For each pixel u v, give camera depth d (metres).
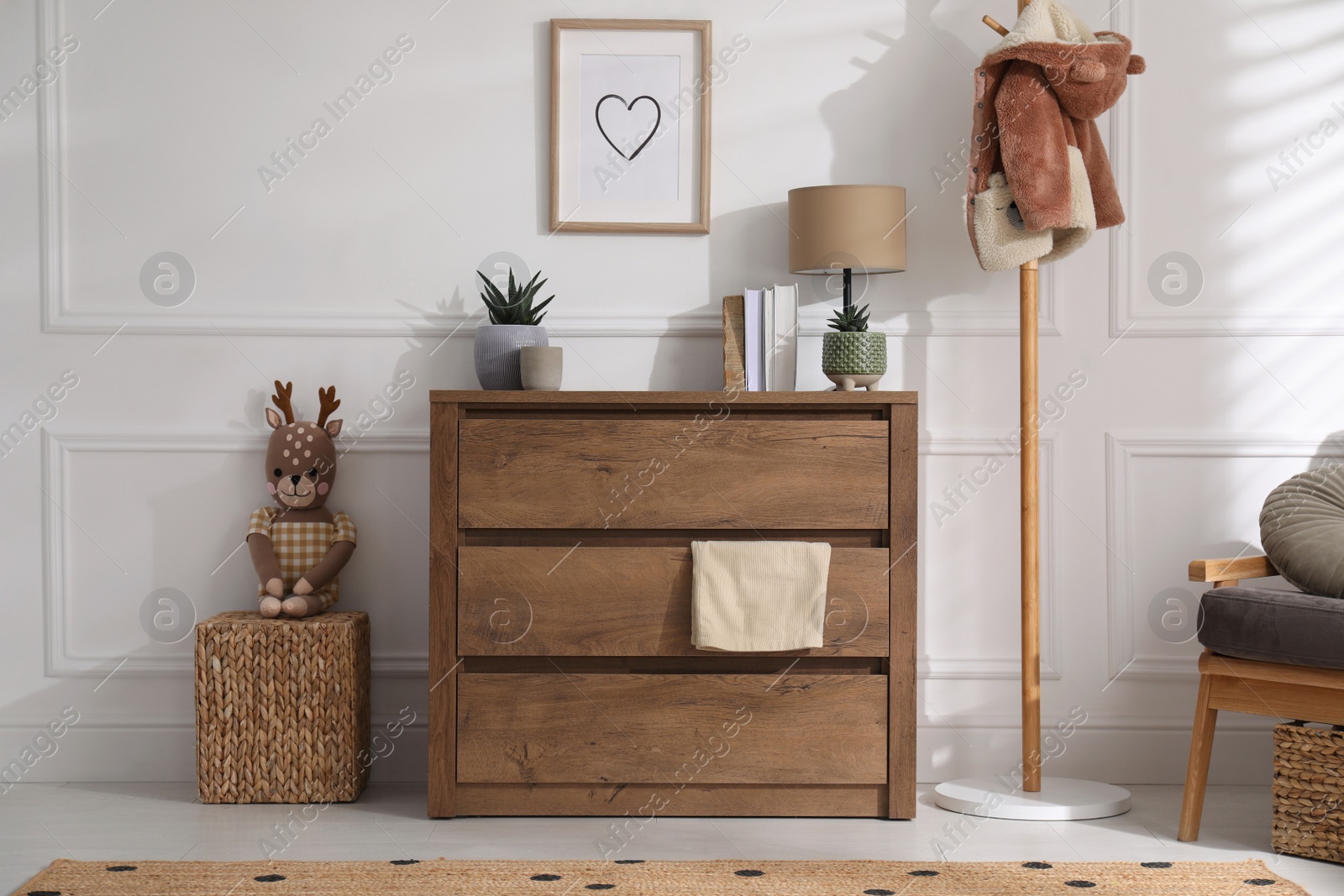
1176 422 2.67
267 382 2.63
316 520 2.54
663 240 2.65
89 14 2.60
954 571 2.66
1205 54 2.66
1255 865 1.97
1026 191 2.32
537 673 2.25
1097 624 2.65
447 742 2.23
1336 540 2.15
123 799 2.41
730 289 2.65
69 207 2.61
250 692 2.34
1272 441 2.65
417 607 2.63
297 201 2.63
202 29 2.62
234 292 2.62
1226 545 2.66
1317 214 2.66
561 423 2.23
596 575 2.22
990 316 2.66
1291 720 2.32
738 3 2.65
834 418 2.25
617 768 2.23
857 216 2.41
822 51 2.66
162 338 2.62
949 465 2.66
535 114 2.64
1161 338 2.67
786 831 2.17
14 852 2.03
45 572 2.60
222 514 2.62
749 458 2.24
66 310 2.61
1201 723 2.13
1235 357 2.66
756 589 2.19
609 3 2.64
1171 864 1.97
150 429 2.61
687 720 2.23
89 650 2.61
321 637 2.35
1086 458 2.66
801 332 2.64
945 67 2.65
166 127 2.62
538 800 2.25
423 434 2.63
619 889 1.82
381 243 2.63
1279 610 1.99
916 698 2.24
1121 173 2.66
